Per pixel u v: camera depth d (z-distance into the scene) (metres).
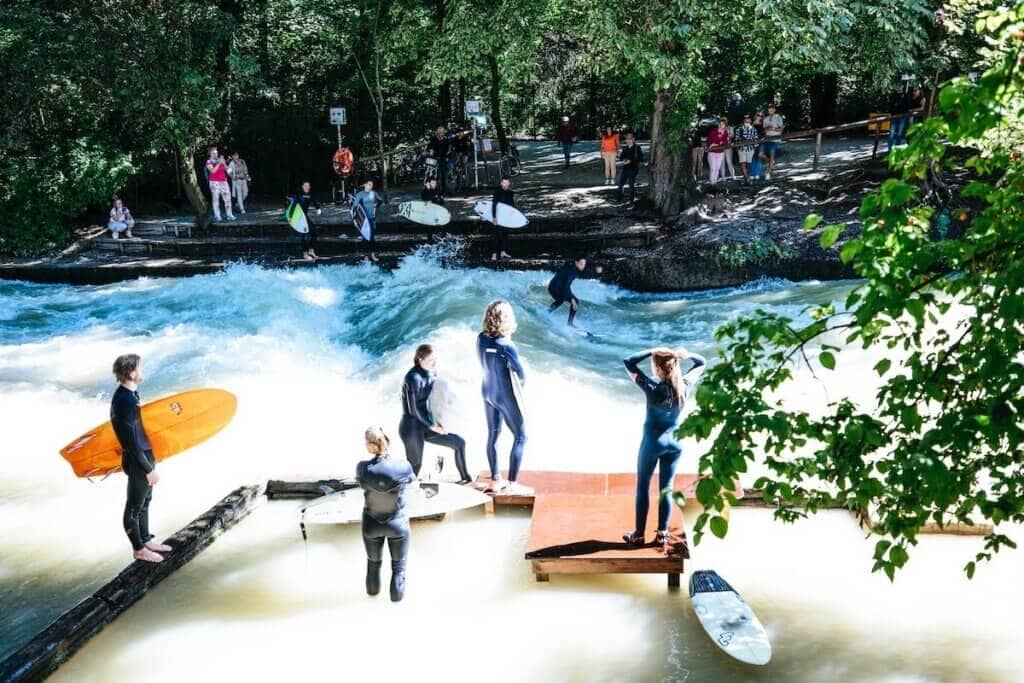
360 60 27.17
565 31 25.31
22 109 21.11
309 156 26.67
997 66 4.04
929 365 4.49
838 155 24.30
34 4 20.67
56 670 6.57
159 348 14.89
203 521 8.45
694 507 8.71
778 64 25.44
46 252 21.77
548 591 7.41
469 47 20.81
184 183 22.33
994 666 6.29
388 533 7.09
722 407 4.32
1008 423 4.07
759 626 6.68
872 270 4.18
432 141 23.28
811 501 4.86
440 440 8.52
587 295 18.00
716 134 22.17
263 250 21.23
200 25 21.39
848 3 18.03
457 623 6.98
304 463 10.27
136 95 20.67
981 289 4.35
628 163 21.75
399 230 21.61
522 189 24.59
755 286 18.39
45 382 13.50
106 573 8.02
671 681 6.22
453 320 14.64
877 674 6.23
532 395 11.93
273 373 13.61
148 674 6.49
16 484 10.05
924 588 7.25
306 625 7.02
